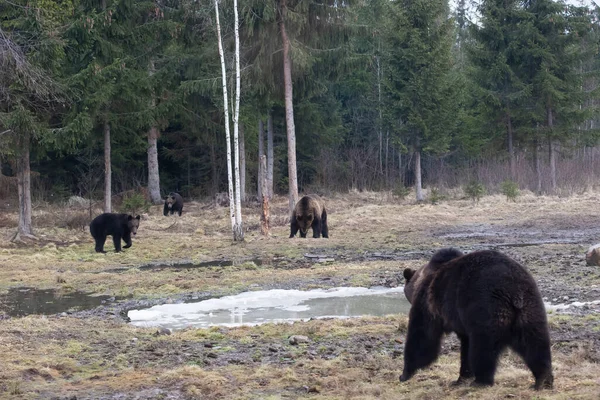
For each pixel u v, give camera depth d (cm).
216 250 2212
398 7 4200
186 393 739
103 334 1061
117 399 733
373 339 967
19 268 1884
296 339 963
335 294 1404
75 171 4625
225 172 4919
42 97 2433
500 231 2564
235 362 873
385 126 4288
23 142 2497
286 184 5103
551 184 4200
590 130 4247
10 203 3772
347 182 5031
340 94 5806
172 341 999
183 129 4622
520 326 600
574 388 636
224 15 2833
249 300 1364
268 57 2906
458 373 747
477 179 4559
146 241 2489
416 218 3017
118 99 2844
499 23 4228
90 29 2631
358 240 2370
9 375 820
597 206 3180
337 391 717
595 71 4238
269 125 4241
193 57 3075
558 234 2416
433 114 4025
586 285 1349
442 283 662
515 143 4425
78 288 1570
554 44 4150
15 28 2500
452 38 4316
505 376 700
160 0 3169
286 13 2820
